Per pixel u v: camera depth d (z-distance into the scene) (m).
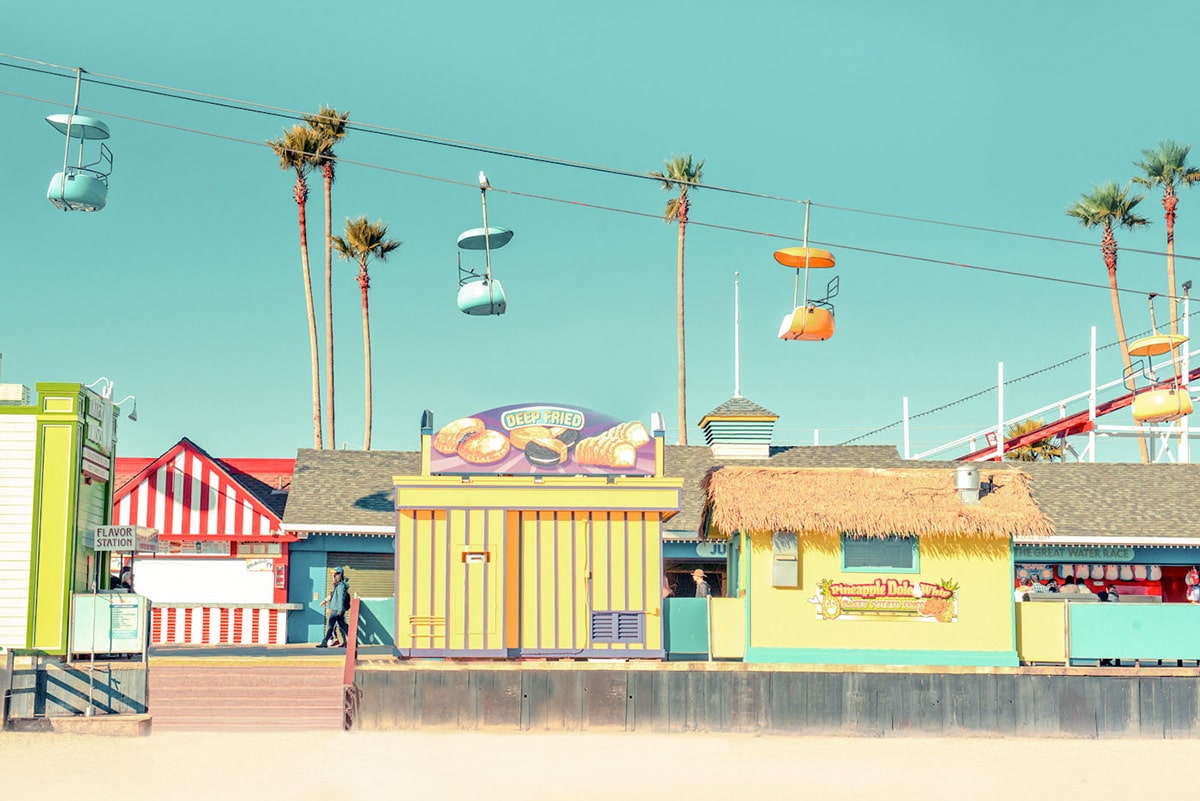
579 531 26.59
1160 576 37.03
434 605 26.23
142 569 35.44
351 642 25.91
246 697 25.77
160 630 34.81
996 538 26.67
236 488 35.72
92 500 28.36
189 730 24.89
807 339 25.81
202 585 35.47
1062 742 25.45
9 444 26.61
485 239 22.97
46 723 24.70
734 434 42.09
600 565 26.53
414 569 26.30
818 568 26.59
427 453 26.66
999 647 26.38
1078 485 39.94
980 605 26.50
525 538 26.50
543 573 26.44
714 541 35.19
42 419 26.69
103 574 29.34
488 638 26.14
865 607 26.45
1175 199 71.44
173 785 20.34
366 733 24.95
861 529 26.16
